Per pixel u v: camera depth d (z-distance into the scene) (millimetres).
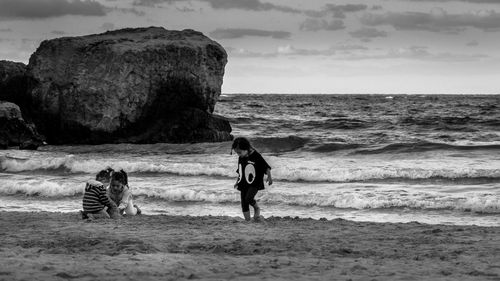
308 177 20547
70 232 10070
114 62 30875
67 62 31828
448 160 24641
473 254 8000
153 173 22422
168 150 29219
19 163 24203
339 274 6410
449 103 106125
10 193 18781
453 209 15367
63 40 32500
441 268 6848
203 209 16094
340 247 8617
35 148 29984
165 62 31484
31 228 10711
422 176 20094
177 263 6926
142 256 7352
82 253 7758
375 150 27656
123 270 6406
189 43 32500
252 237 9594
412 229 10719
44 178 21750
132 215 12516
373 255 7973
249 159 11383
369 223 11523
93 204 11883
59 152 28750
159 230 10312
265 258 7465
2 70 33875
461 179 19812
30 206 16562
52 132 32031
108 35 34625
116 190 12383
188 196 17328
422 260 7535
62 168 23859
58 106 31656
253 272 6477
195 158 26031
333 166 23188
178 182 20297
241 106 89250
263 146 30469
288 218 12297
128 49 31016
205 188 18859
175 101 32188
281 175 20750
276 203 16562
